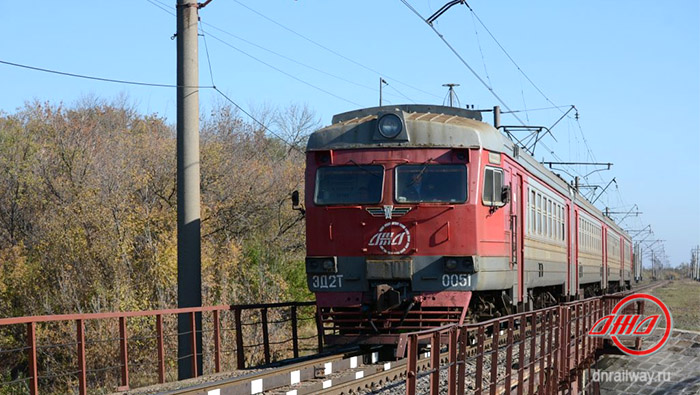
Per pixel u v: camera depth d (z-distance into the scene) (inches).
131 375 896.3
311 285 512.1
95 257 1005.8
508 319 390.3
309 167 520.7
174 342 928.9
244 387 368.8
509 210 569.3
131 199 1071.6
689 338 961.5
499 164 537.0
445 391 418.0
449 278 492.4
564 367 553.3
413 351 280.5
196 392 346.0
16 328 1039.0
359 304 501.4
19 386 954.1
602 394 880.3
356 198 506.6
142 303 956.6
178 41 510.0
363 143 512.1
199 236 513.0
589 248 1106.7
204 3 520.4
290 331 1051.9
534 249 668.7
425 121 508.7
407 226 498.3
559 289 866.1
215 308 491.5
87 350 919.0
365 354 490.9
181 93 510.0
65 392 905.5
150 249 989.8
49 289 1036.5
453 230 495.2
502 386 440.5
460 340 331.6
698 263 5098.4
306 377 418.9
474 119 549.6
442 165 502.6
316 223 512.1
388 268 496.1
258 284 1098.7
